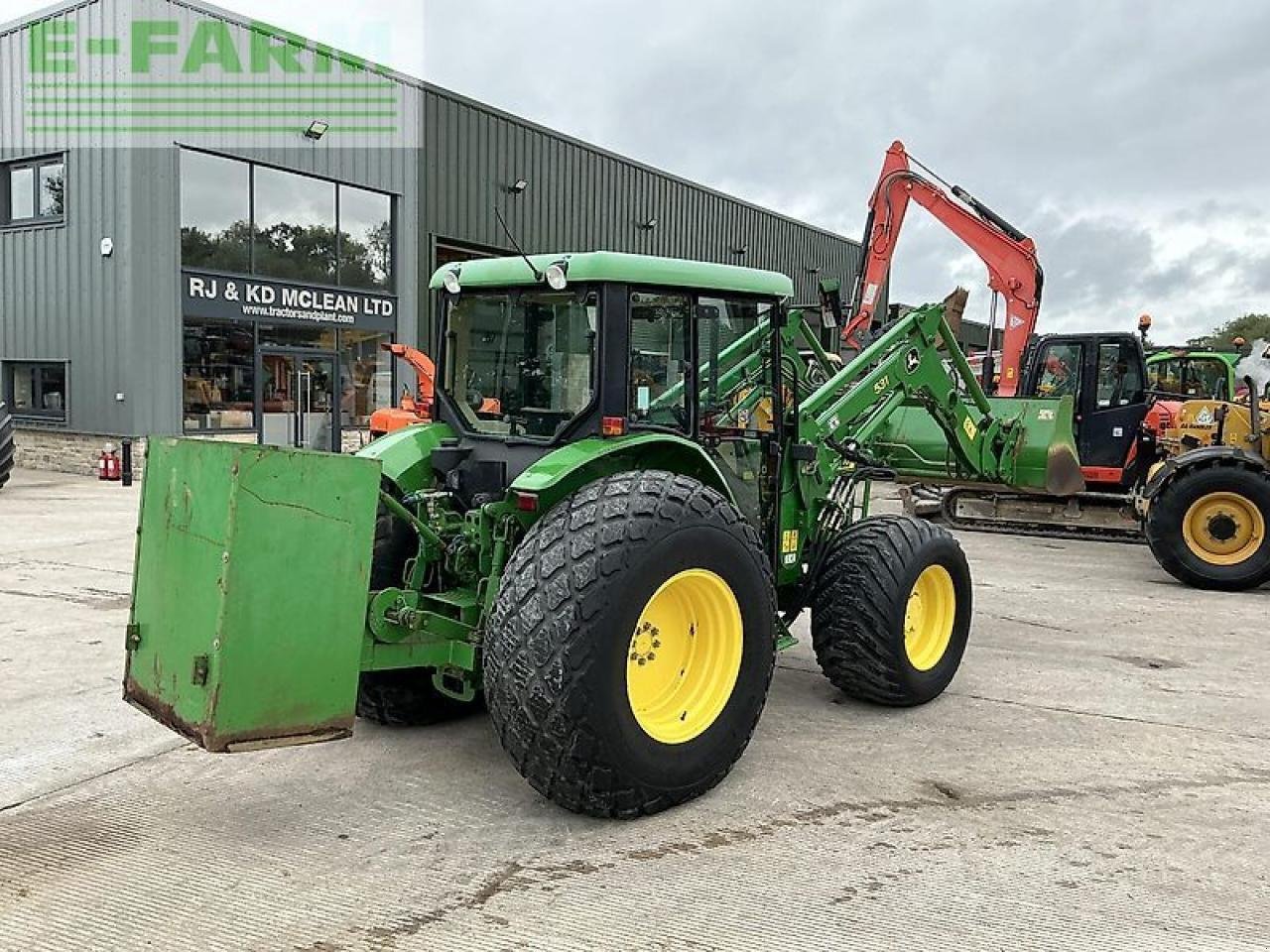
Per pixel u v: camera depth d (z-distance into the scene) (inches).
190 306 613.3
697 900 125.2
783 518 195.3
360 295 713.6
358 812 150.9
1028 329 470.0
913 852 139.3
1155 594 335.6
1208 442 401.1
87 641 239.5
